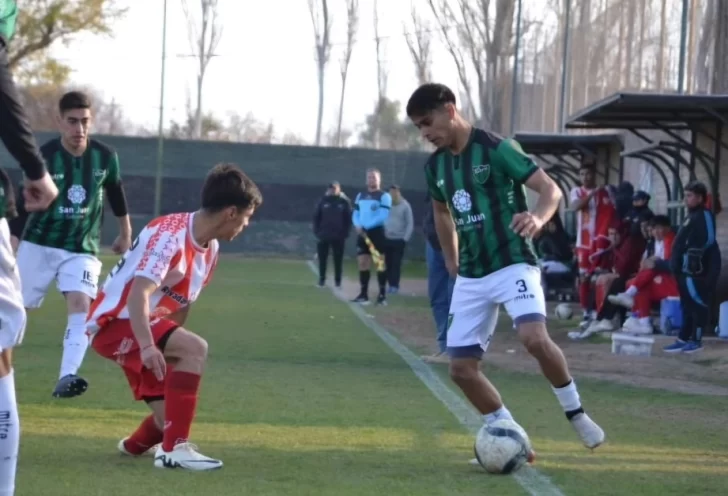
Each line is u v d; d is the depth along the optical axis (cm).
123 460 1191
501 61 7150
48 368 1978
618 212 3048
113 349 1176
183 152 6900
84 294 1645
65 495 1011
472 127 1230
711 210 2727
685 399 1844
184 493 1030
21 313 817
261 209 6931
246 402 1639
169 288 1167
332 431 1410
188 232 1147
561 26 5038
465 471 1181
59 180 1625
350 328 2967
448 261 1320
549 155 4631
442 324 2306
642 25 4003
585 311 3136
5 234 812
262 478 1112
